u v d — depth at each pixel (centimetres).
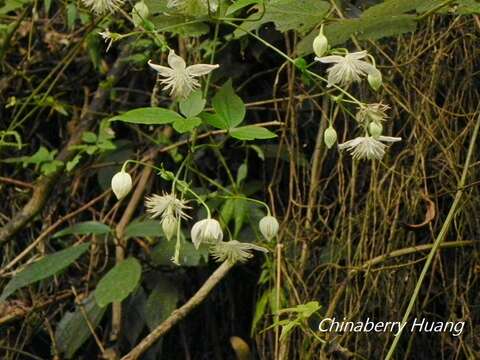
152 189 122
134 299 116
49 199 124
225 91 96
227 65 120
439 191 110
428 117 110
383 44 113
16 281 112
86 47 125
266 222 98
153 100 121
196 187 121
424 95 111
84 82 128
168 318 111
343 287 109
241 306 120
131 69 124
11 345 121
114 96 124
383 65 112
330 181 115
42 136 129
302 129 119
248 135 95
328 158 116
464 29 111
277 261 109
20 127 128
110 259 120
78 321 116
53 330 120
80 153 119
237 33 102
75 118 126
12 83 129
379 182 110
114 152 124
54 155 127
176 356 121
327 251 112
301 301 111
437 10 98
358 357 109
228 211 113
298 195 114
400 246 110
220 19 98
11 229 120
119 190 94
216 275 112
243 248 97
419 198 110
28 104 125
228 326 120
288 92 117
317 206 113
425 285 111
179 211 93
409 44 112
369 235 111
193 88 93
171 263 113
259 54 118
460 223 110
